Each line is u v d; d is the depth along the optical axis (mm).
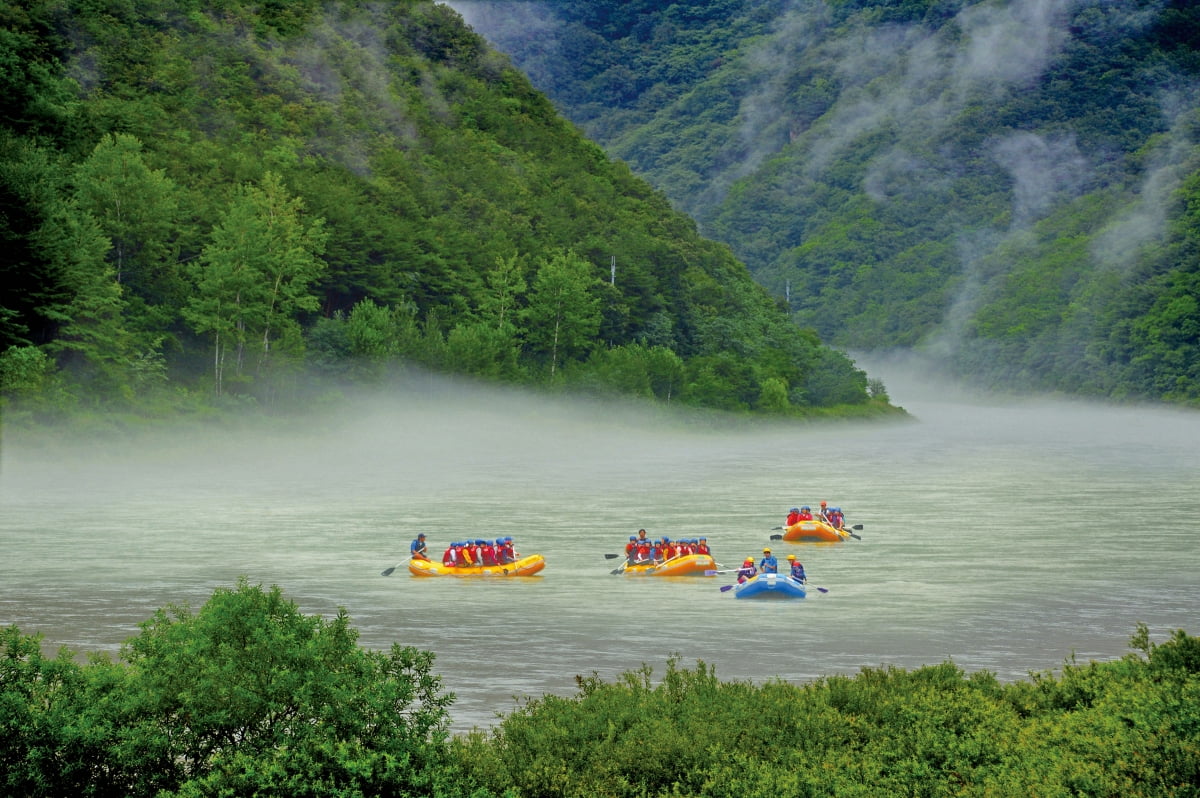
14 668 16906
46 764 16141
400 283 178500
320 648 16938
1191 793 15344
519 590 45250
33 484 87875
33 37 187875
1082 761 16266
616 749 17297
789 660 31656
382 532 63000
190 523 66312
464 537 61562
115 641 33531
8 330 103688
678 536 63625
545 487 94688
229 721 16219
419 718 16906
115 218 127250
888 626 37000
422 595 43531
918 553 56250
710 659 31672
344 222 171875
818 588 44656
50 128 139250
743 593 42844
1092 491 95125
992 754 17203
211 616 17234
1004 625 37094
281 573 48500
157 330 128750
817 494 90938
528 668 30312
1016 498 88375
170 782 16219
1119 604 41125
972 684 22078
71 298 108875
